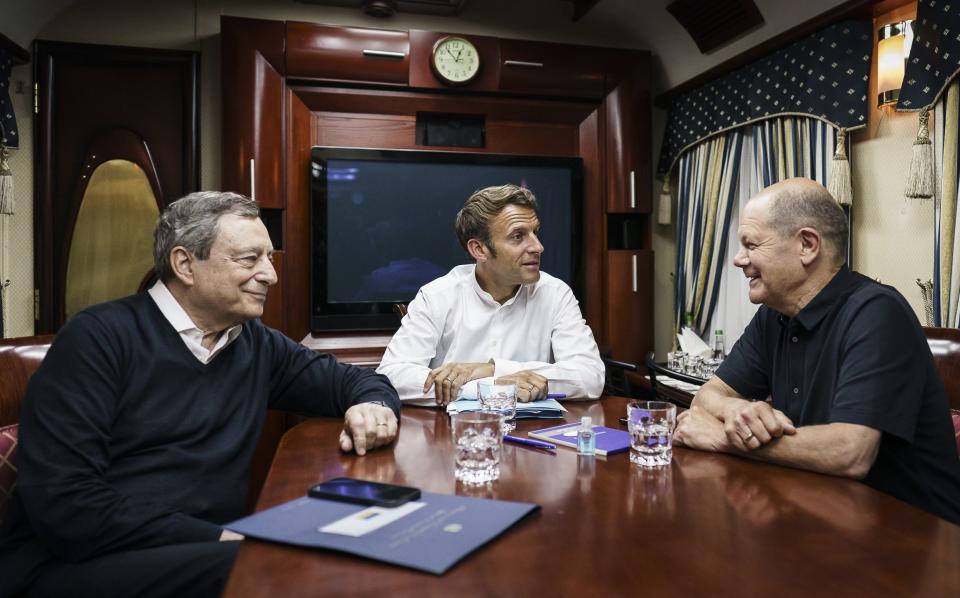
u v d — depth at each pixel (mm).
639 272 4277
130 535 1124
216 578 1072
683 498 993
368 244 3924
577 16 4293
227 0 3920
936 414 1302
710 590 679
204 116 3887
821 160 3268
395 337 2123
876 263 3102
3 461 1409
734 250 3912
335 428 1524
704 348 3631
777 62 3477
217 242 1351
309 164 3863
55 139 3686
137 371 1327
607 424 1558
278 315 3771
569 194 4191
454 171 4043
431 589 676
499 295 2154
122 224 3771
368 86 3889
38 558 1175
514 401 1469
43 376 1228
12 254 3627
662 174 4461
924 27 2670
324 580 698
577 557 761
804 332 1444
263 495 1021
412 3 4074
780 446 1188
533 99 4148
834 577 710
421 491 985
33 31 3602
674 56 4230
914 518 905
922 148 2676
